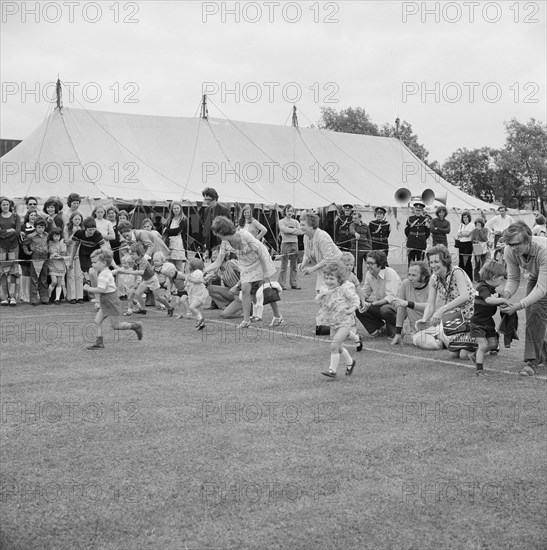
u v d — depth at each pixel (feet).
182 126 91.15
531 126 175.63
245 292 35.50
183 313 40.34
